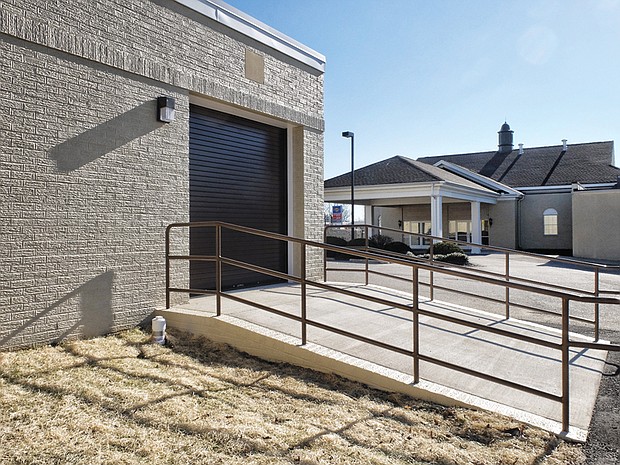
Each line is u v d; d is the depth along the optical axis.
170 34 6.05
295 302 6.36
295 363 4.57
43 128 4.69
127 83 5.50
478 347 5.11
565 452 3.02
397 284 11.55
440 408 3.70
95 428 2.99
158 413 3.27
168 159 5.97
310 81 8.62
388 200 26.20
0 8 4.36
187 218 6.21
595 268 6.12
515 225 28.09
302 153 8.47
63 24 4.86
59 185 4.81
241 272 7.78
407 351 4.04
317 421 3.33
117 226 5.36
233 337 5.02
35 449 2.70
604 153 31.48
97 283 5.15
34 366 4.00
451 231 28.89
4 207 4.38
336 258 20.25
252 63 7.34
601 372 4.68
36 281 4.61
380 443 3.04
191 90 6.29
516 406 3.73
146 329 5.51
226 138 7.50
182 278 6.13
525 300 9.86
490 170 33.22
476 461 2.86
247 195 7.88
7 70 4.42
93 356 4.40
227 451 2.82
